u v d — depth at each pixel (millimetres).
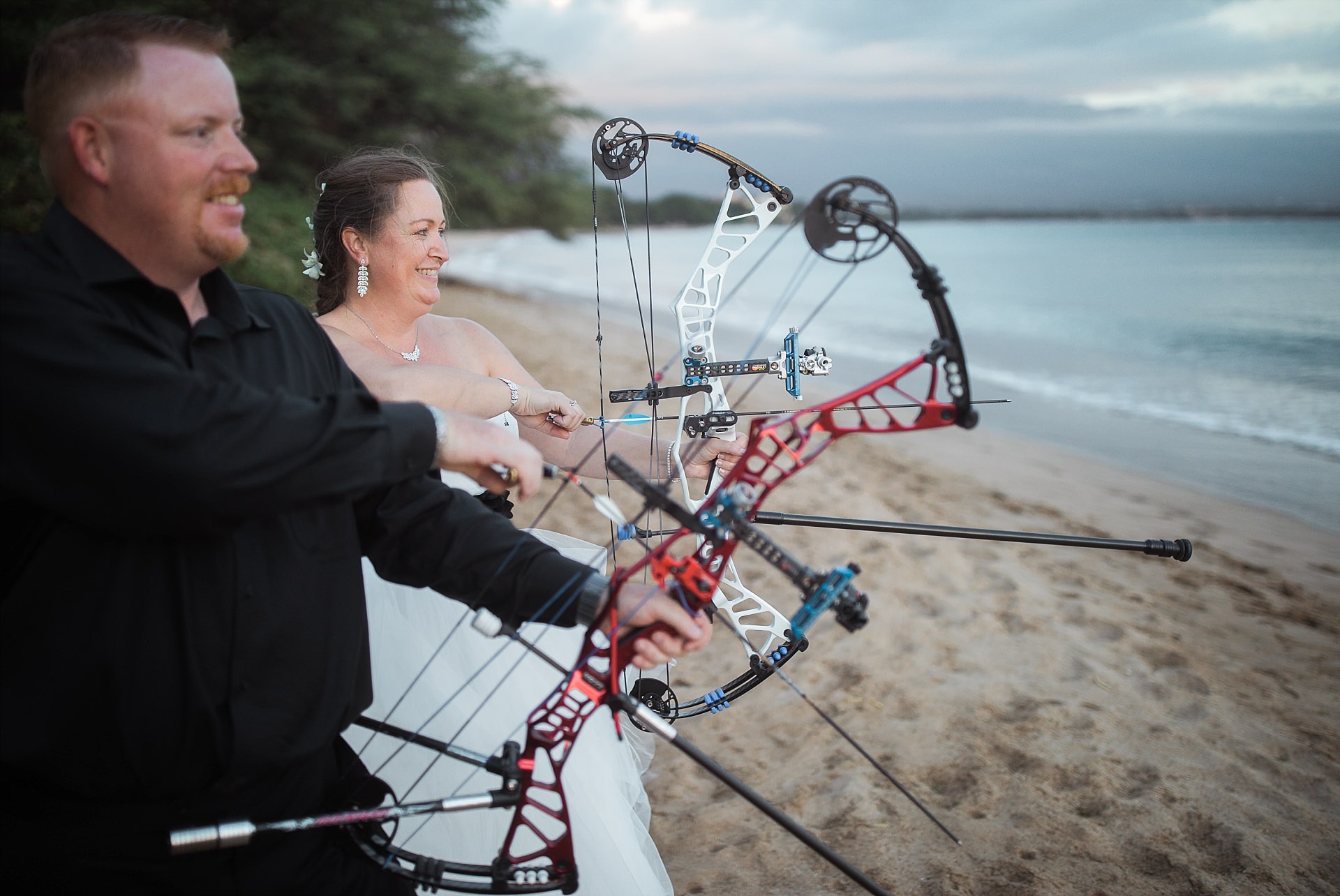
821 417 1516
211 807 1389
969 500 6680
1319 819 2893
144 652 1306
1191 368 13625
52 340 1217
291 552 1428
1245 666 4027
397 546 1618
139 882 1369
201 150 1303
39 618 1281
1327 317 18750
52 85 1266
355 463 1360
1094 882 2588
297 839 1451
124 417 1205
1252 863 2652
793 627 1476
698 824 2918
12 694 1281
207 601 1339
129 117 1262
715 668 3998
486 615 1543
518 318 17781
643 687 2174
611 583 1558
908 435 9008
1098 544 2232
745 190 2283
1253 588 5164
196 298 1461
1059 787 3068
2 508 1281
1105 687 3771
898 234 1438
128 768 1328
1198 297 23000
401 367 2127
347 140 19031
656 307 21266
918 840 2791
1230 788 3049
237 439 1252
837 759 3275
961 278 29469
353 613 1528
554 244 47969
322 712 1469
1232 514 6863
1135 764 3191
